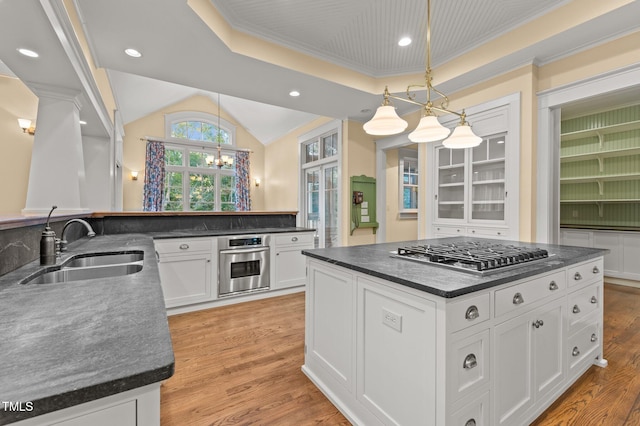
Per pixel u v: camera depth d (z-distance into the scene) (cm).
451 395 114
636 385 186
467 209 370
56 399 44
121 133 626
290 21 288
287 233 384
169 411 164
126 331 67
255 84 363
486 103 345
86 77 278
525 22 281
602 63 266
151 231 350
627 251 413
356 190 505
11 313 77
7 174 424
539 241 305
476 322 123
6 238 125
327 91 385
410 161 594
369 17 281
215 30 259
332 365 176
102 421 51
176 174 789
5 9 169
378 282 143
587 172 482
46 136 273
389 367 137
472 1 258
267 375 200
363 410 151
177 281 313
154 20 240
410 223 589
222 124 833
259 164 889
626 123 404
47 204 271
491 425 130
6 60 225
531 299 150
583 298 192
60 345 59
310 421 158
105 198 449
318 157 611
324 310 184
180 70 326
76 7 222
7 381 47
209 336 260
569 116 474
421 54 347
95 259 189
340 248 215
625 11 229
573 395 177
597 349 207
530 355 150
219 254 337
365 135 520
